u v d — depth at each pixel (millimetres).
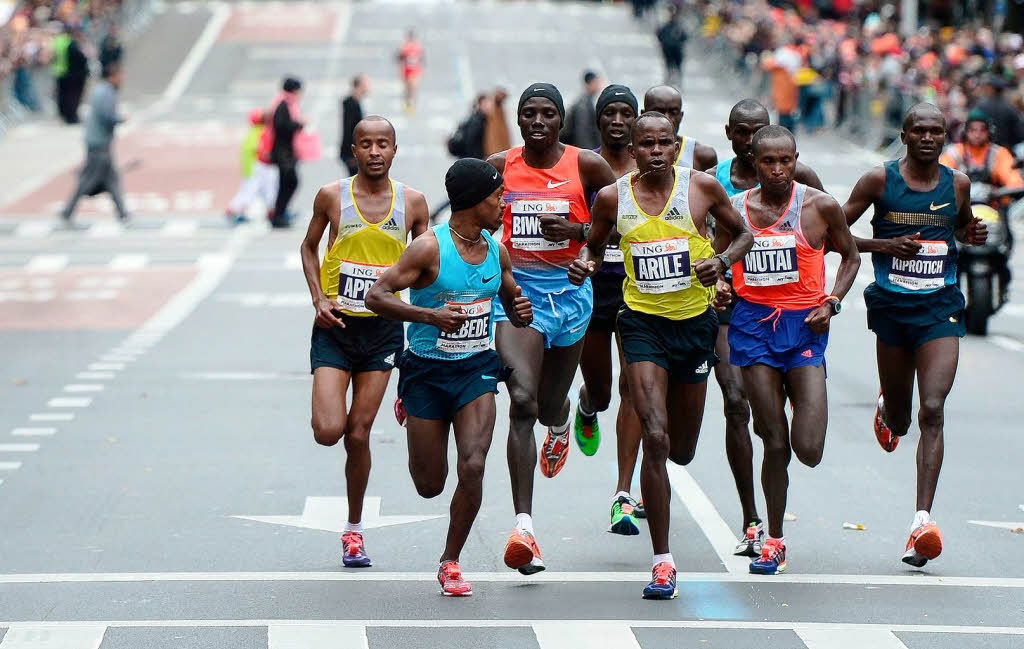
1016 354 57312
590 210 31828
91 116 94312
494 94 93250
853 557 31562
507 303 29062
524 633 26422
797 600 28453
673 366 29516
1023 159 82062
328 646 25734
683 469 39688
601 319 33938
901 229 32062
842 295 30172
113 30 163375
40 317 65188
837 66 142375
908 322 32125
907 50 136250
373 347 30422
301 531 33594
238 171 122375
